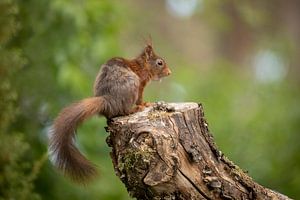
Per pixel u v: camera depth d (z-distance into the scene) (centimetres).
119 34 1538
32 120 1299
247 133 1595
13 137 1059
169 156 720
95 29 1359
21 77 1261
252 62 2845
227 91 1872
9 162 1045
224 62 2377
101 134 1373
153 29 2570
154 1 2853
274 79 1981
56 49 1295
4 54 1037
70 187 1320
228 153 1564
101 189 1371
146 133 729
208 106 1758
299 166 1538
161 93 1858
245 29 2845
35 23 1295
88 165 833
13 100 1093
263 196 761
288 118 1609
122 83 876
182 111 759
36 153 1284
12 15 1052
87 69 1353
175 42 2953
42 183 1297
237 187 748
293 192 1495
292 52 2288
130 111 878
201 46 3080
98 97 865
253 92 1811
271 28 2589
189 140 742
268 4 2633
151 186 717
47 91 1304
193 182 728
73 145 834
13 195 1050
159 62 1001
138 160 717
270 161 1541
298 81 1961
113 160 774
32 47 1296
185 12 2781
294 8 2658
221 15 2048
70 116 835
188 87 1889
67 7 1274
